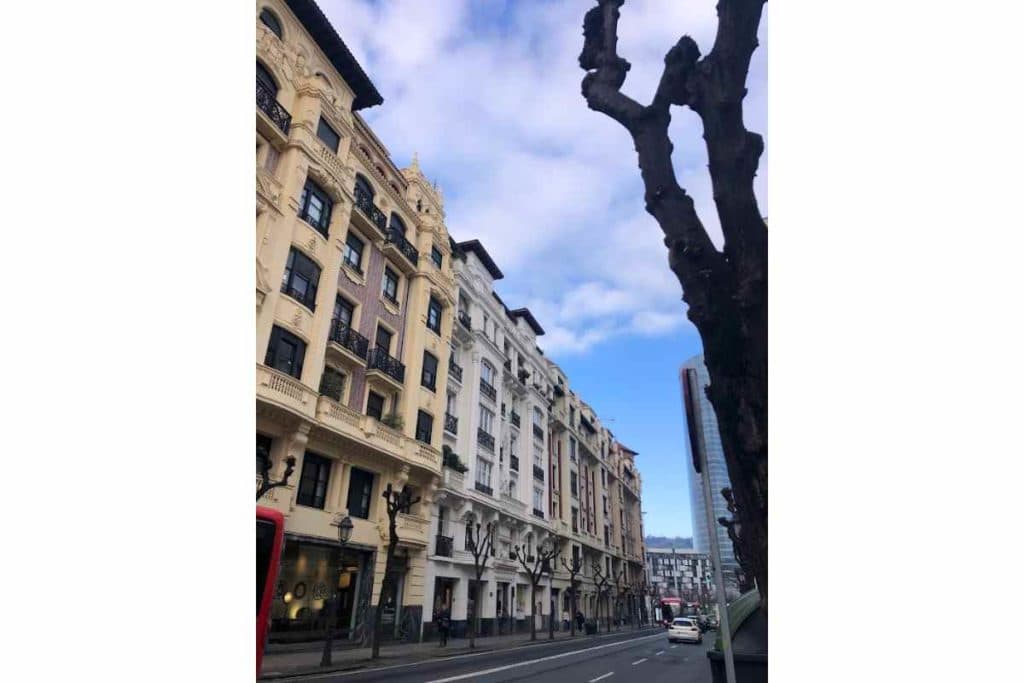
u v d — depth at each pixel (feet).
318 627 54.39
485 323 101.81
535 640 88.48
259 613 18.48
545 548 118.62
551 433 137.39
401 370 72.69
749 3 9.16
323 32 61.16
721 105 8.98
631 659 54.95
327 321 58.65
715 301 8.64
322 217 60.49
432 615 73.36
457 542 82.69
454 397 89.61
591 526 160.35
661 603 213.05
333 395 60.39
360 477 63.77
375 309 69.97
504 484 103.24
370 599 61.05
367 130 72.95
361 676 37.63
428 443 77.56
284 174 55.21
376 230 69.26
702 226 9.27
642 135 10.28
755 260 8.38
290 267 55.21
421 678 36.81
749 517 8.03
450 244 90.94
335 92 63.82
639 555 225.15
